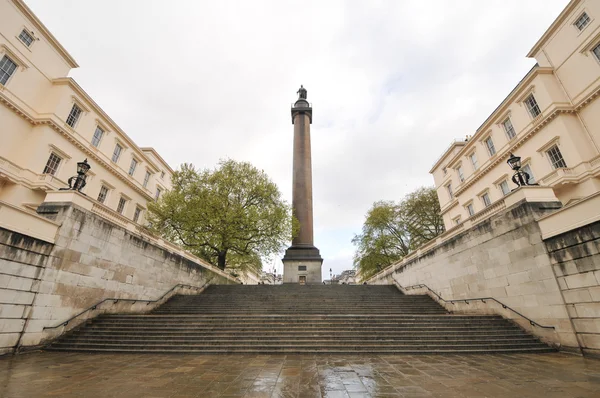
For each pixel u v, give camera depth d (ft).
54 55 71.92
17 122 62.90
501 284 38.78
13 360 24.97
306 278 87.15
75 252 35.73
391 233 128.67
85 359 26.11
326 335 32.53
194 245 83.97
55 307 32.45
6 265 27.61
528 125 70.18
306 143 109.09
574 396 15.42
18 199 59.41
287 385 18.17
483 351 29.19
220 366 23.58
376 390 17.08
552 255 31.53
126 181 93.97
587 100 59.41
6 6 60.85
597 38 58.18
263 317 36.91
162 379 19.49
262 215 86.28
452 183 106.52
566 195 60.13
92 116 80.28
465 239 47.24
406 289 69.21
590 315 27.14
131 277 46.44
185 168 91.76
